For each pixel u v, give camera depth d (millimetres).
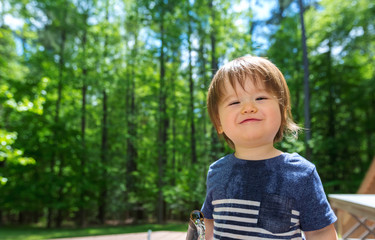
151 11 14836
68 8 15672
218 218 806
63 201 15875
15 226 17203
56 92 16250
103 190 16844
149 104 16562
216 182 845
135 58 16516
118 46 16922
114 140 18406
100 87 15938
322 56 16234
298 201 728
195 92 15906
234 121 765
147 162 17312
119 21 17312
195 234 734
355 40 15508
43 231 13797
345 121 17016
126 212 19047
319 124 16125
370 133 16891
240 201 766
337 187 15617
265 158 797
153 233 6828
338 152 15422
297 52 14789
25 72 15203
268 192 745
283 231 715
